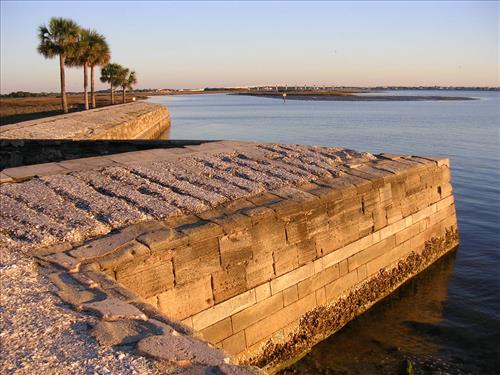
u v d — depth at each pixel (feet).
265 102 476.95
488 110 282.36
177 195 29.07
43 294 17.31
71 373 12.50
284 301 29.07
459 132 151.84
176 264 23.27
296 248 29.78
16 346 13.78
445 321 34.35
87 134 83.92
